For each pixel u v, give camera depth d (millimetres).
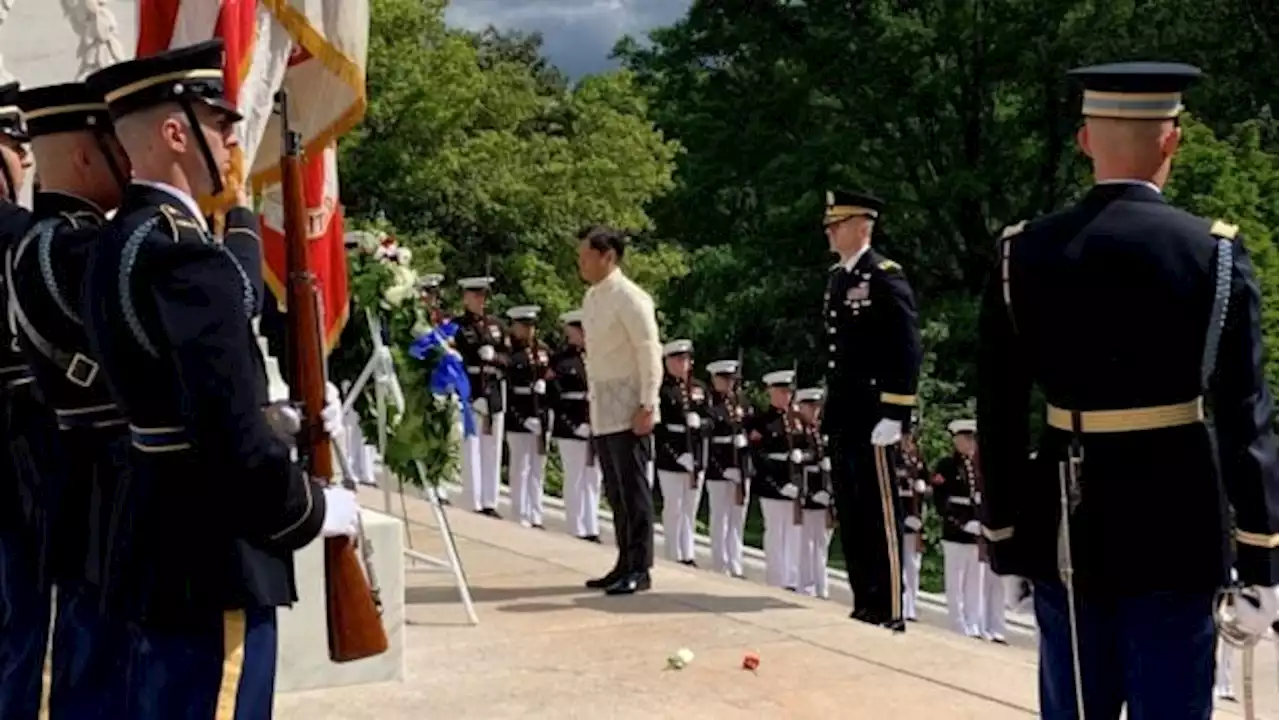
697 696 5691
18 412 3943
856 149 27312
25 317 3531
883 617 7488
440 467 7133
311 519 3262
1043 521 3527
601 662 6156
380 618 3908
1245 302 3277
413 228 26281
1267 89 28922
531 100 29547
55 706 3783
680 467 14016
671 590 7699
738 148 29734
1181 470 3334
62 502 3648
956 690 5824
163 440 3203
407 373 7023
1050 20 26250
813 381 26641
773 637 6648
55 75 5508
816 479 14328
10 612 4141
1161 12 27891
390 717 5324
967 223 27750
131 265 3115
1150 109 3379
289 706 5406
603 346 7617
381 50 25484
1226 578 3318
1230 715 5730
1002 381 3555
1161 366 3316
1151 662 3367
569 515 13359
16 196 4277
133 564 3246
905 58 26531
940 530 15617
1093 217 3404
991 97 27297
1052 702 3545
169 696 3266
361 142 25719
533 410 13609
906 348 7422
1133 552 3340
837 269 7758
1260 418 3271
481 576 8008
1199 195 23281
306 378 3869
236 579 3240
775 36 29469
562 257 27906
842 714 5492
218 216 3967
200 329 3049
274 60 5383
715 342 27594
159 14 5004
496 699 5582
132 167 3326
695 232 30594
